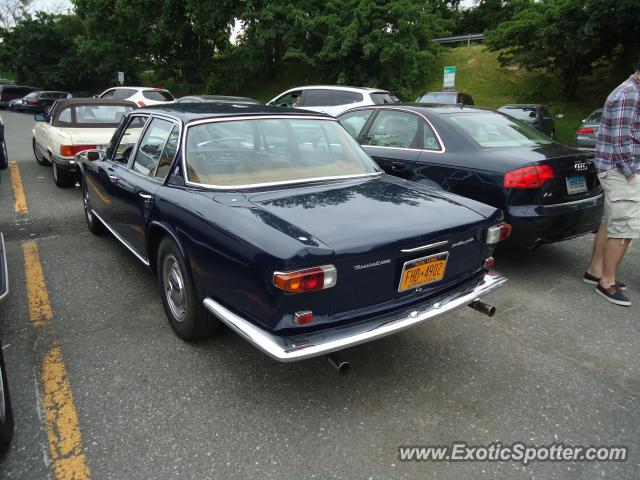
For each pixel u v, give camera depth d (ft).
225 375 9.58
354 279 7.82
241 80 99.96
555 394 9.25
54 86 124.98
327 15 76.38
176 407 8.62
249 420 8.33
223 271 8.38
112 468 7.23
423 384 9.48
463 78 76.69
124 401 8.73
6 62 125.49
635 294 13.84
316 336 7.65
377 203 9.44
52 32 123.85
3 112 94.63
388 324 8.10
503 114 17.47
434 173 15.23
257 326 7.90
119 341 10.73
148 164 11.86
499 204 13.66
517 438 8.07
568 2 54.85
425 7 78.07
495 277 10.00
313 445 7.79
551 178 13.48
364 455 7.61
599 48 56.18
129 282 13.92
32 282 13.84
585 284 14.48
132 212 12.22
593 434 8.20
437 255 8.81
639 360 10.46
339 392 9.16
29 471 7.14
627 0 47.26
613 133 12.31
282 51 94.27
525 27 60.90
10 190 25.40
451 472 7.33
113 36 99.14
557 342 11.16
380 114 17.92
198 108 11.87
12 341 10.66
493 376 9.79
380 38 72.08
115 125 26.66
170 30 92.63
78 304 12.50
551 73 68.74
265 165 10.59
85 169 17.02
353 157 11.85
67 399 8.75
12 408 8.44
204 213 8.95
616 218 12.74
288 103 41.91
